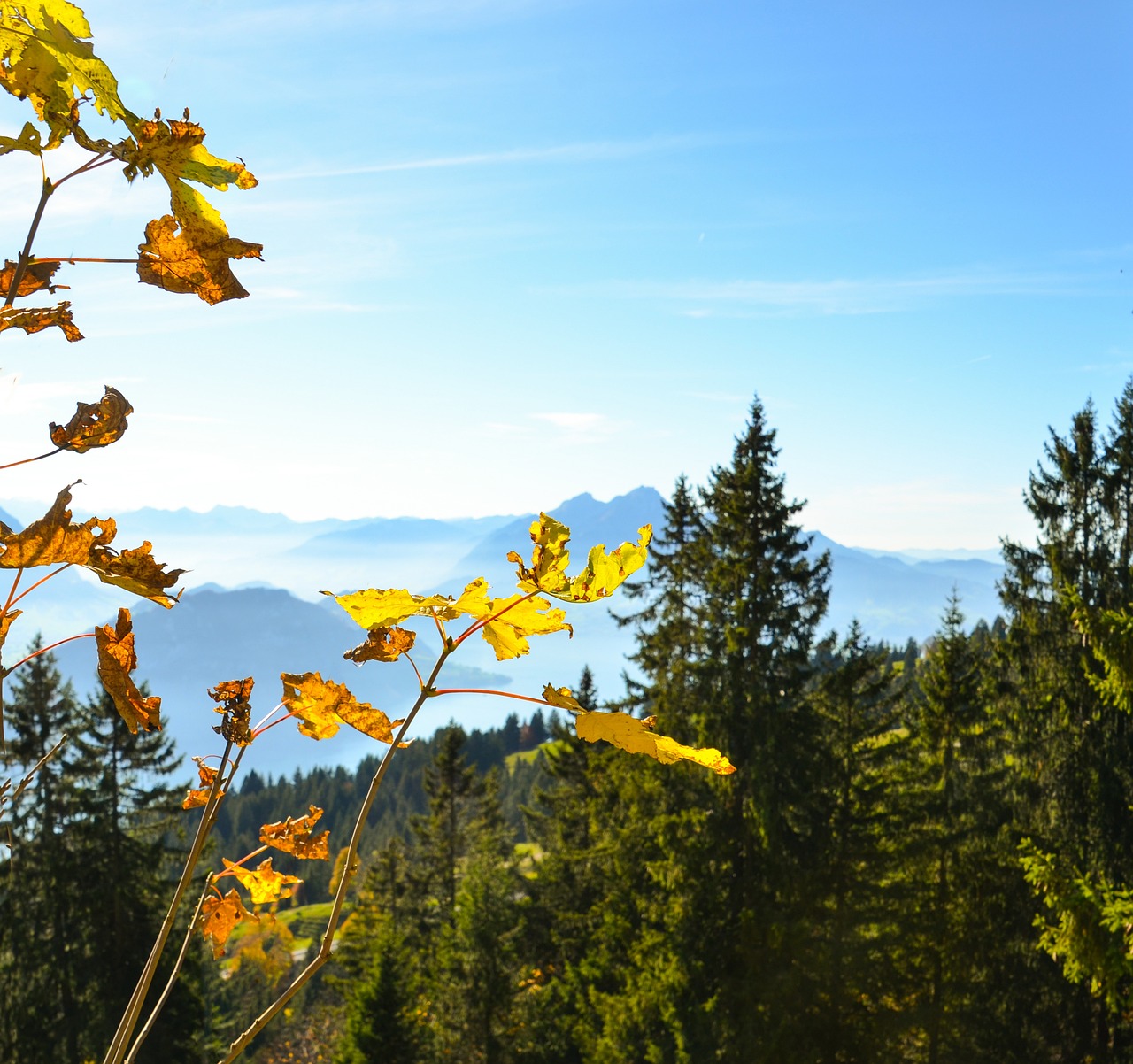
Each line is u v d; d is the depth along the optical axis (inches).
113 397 43.1
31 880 799.1
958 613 816.9
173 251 45.4
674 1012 621.6
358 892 1445.6
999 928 753.6
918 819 742.5
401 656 56.9
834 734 764.0
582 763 1198.9
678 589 797.2
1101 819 718.5
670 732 710.5
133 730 43.0
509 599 56.1
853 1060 669.3
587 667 1213.7
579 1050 787.4
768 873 661.9
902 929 717.3
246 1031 46.0
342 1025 1112.2
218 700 53.5
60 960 809.5
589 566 54.0
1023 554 816.3
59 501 40.1
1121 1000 402.6
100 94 42.6
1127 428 789.9
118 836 839.7
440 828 1385.3
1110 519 796.6
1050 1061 729.0
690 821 679.1
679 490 906.1
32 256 43.1
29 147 41.8
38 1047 780.6
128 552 41.4
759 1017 612.4
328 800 4089.6
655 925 741.9
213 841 846.5
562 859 1163.3
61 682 832.3
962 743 812.0
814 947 661.9
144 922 834.2
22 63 41.2
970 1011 738.8
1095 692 732.7
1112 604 762.8
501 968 827.4
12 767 792.9
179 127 43.3
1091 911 405.1
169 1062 796.6
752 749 671.8
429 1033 769.6
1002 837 770.8
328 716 54.8
